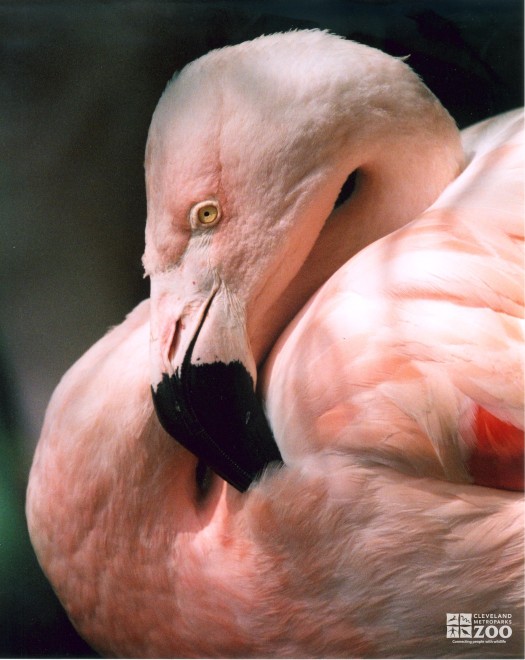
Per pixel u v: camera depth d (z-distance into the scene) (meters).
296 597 2.70
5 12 2.92
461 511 2.67
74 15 2.93
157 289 2.69
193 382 2.69
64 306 2.95
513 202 2.68
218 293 2.69
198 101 2.68
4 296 2.94
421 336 2.66
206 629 2.72
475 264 2.67
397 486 2.67
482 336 2.66
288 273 2.71
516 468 2.66
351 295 2.68
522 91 2.94
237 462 2.69
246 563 2.70
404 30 2.93
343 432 2.67
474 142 2.76
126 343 2.74
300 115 2.68
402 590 2.68
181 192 2.68
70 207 2.95
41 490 2.74
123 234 2.95
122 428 2.71
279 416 2.69
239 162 2.68
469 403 2.66
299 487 2.68
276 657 2.72
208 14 2.93
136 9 2.93
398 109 2.69
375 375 2.67
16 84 2.93
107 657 2.77
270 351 2.73
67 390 2.74
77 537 2.72
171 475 2.71
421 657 2.71
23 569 2.87
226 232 2.69
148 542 2.71
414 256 2.68
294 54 2.69
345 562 2.68
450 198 2.70
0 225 2.94
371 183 2.72
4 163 2.94
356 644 2.71
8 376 2.93
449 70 2.94
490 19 2.93
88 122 2.94
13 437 2.92
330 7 2.93
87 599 2.74
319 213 2.70
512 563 2.67
